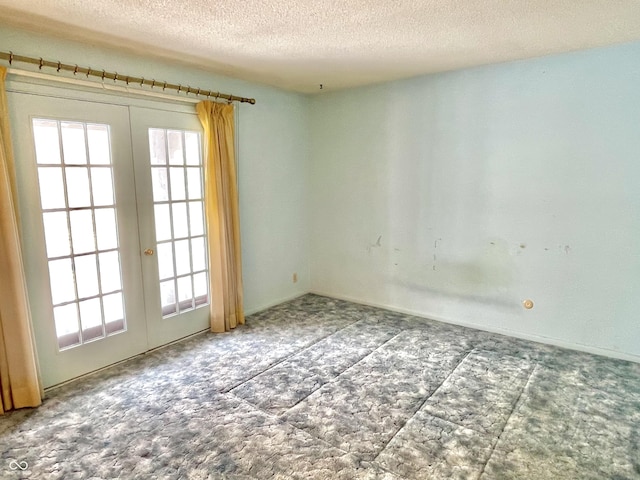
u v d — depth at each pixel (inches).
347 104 174.9
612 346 127.6
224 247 147.2
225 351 133.8
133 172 124.0
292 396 106.0
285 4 85.0
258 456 83.0
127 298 125.7
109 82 115.7
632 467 79.4
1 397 97.7
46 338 108.4
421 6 86.9
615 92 118.5
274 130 172.2
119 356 125.4
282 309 176.1
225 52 118.8
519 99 134.1
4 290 95.7
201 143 142.6
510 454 83.2
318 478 76.9
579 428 91.5
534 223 136.6
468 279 153.1
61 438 89.0
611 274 125.3
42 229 105.1
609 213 123.5
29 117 100.8
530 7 88.4
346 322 160.2
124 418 96.4
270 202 174.4
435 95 150.9
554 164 130.6
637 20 97.0
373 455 83.2
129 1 82.8
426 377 115.5
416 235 163.8
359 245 181.2
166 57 123.6
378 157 169.6
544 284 137.2
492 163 142.3
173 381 114.2
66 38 105.7
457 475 77.5
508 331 146.4
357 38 107.4
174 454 83.8
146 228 129.0
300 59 127.3
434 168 155.4
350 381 113.7
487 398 104.2
